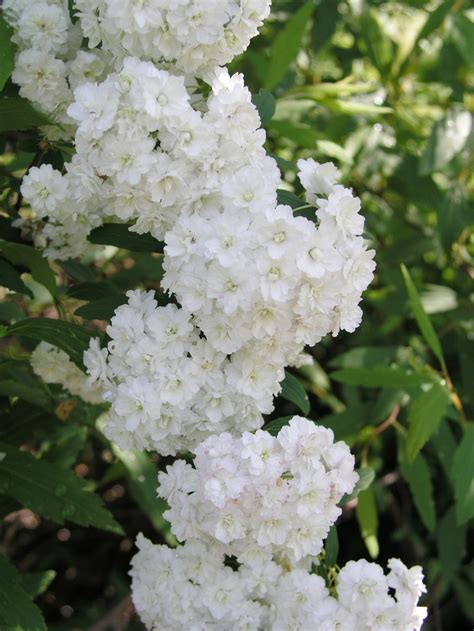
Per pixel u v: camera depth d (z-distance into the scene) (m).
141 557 0.22
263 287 0.18
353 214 0.19
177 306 0.20
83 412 0.27
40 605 0.39
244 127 0.20
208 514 0.19
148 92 0.19
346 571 0.20
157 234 0.21
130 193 0.20
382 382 0.27
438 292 0.33
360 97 0.33
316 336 0.19
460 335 0.33
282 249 0.18
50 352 0.24
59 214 0.22
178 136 0.19
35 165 0.24
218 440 0.19
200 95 0.21
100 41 0.21
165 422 0.20
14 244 0.23
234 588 0.20
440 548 0.31
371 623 0.20
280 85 0.32
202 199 0.20
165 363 0.19
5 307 0.27
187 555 0.20
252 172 0.19
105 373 0.20
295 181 0.33
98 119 0.19
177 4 0.19
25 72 0.21
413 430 0.26
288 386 0.22
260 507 0.19
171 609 0.21
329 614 0.20
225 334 0.19
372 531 0.28
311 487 0.19
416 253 0.33
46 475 0.23
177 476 0.20
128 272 0.31
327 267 0.18
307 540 0.20
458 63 0.33
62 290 0.30
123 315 0.20
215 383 0.20
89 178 0.20
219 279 0.18
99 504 0.23
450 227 0.33
